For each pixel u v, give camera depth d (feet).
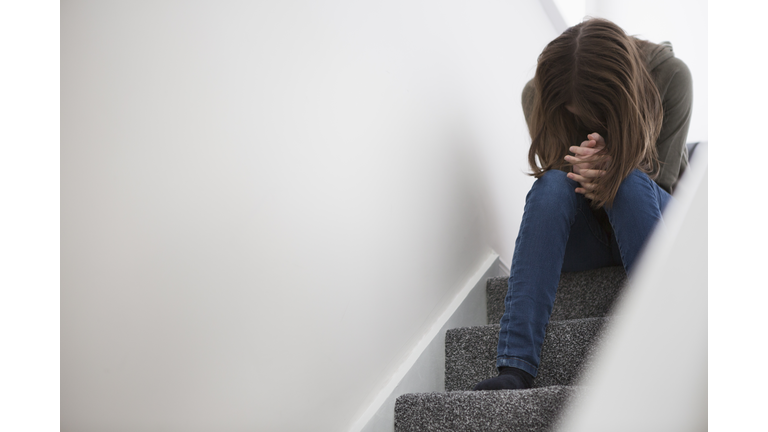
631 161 3.37
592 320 3.25
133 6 2.16
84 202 1.88
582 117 3.84
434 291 4.12
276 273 2.72
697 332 0.83
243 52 2.70
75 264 1.82
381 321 3.50
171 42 2.31
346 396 3.10
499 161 5.42
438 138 4.46
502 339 3.16
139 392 1.97
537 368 3.08
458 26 5.01
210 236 2.38
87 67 1.96
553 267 3.26
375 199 3.61
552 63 3.95
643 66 3.76
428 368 3.83
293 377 2.73
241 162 2.60
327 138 3.24
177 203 2.24
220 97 2.53
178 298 2.19
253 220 2.63
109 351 1.89
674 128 4.26
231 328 2.42
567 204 3.44
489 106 5.39
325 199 3.15
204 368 2.26
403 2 4.21
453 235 4.47
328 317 3.04
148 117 2.16
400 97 4.03
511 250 5.38
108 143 1.99
